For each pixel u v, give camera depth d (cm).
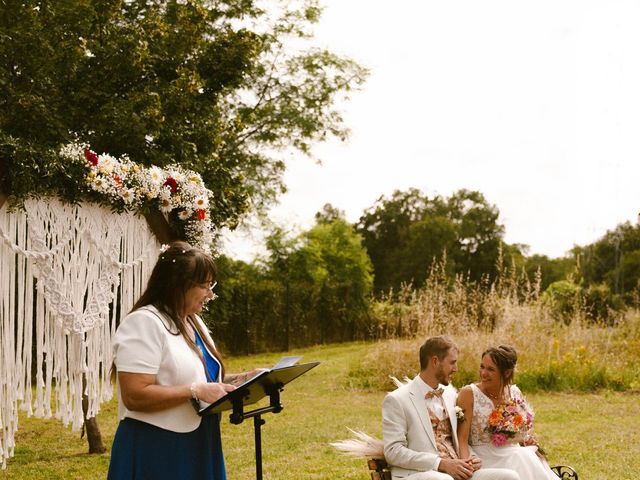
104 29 798
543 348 1191
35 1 764
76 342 515
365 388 1203
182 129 778
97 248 533
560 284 2094
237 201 771
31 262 482
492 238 5344
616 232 3203
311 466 660
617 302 1888
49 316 497
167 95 786
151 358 296
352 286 2366
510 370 468
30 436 845
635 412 943
